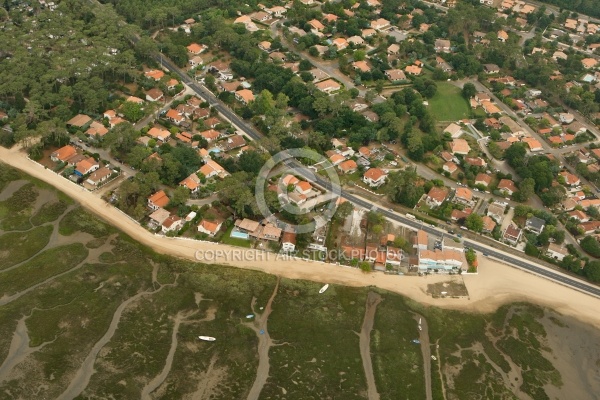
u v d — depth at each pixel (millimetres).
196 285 176000
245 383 147750
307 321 167750
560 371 161625
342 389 148625
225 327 163000
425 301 180375
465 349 164875
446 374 156500
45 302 164875
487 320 175750
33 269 176250
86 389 141125
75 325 158500
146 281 176125
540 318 178000
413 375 154875
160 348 154625
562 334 173500
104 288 171625
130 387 143125
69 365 146875
